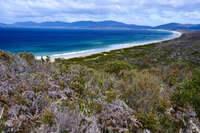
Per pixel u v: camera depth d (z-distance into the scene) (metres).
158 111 2.85
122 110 2.49
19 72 3.51
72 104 2.48
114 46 54.62
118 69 7.00
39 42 65.19
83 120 2.08
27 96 2.44
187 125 2.52
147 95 2.93
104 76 4.74
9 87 2.56
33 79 3.07
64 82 3.37
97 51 42.19
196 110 2.96
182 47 31.22
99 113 2.44
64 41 71.44
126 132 2.03
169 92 3.74
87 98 2.87
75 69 4.58
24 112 2.08
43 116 2.00
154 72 6.84
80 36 106.50
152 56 22.16
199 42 37.25
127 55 28.06
